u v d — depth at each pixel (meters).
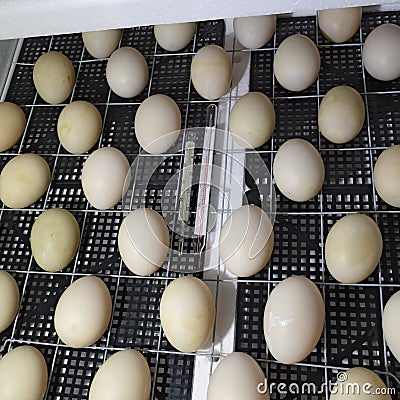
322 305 0.36
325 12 0.48
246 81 0.50
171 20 0.27
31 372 0.37
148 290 0.42
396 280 0.39
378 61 0.45
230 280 0.41
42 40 0.58
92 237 0.45
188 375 0.38
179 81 0.51
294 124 0.47
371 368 0.36
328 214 0.42
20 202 0.45
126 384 0.35
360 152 0.45
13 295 0.41
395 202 0.40
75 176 0.48
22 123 0.50
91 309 0.38
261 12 0.26
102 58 0.54
